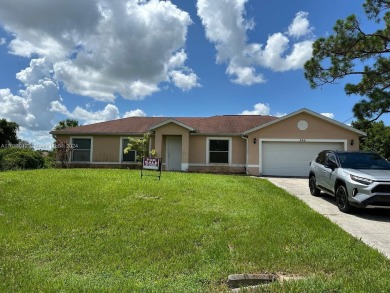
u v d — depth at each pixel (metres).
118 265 4.70
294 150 19.27
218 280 4.15
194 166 21.27
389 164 9.24
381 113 16.17
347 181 8.30
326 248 5.28
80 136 22.52
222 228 6.49
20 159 21.45
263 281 4.12
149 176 13.57
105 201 8.48
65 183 10.83
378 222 7.40
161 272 4.44
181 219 7.04
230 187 11.13
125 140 22.28
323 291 3.63
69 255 5.11
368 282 3.83
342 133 18.92
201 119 24.67
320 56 17.06
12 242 5.66
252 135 19.48
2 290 3.79
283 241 5.66
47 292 3.74
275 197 9.84
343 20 16.53
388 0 15.59
